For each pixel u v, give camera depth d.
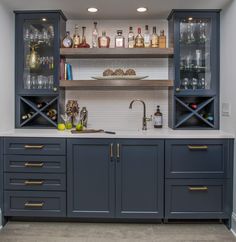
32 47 3.14
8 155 2.69
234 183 2.62
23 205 2.71
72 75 3.28
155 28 3.14
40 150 2.68
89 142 2.66
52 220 2.80
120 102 3.31
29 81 3.13
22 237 2.46
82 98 3.31
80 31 3.27
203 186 2.66
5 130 2.86
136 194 2.67
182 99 3.25
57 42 3.01
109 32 3.27
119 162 2.66
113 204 2.68
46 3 2.75
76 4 2.77
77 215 2.70
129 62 3.29
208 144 2.64
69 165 2.68
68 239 2.42
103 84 2.98
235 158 2.61
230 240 2.41
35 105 3.21
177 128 3.06
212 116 3.08
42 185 2.70
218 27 3.00
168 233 2.54
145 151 2.65
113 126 3.31
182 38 3.04
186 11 2.96
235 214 2.57
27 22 3.08
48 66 3.12
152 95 3.29
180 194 2.67
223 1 2.70
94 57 3.24
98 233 2.54
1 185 2.71
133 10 2.95
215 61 3.01
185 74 3.09
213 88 3.02
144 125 3.11
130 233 2.54
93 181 2.68
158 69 3.29
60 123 3.09
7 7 2.84
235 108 2.59
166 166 2.65
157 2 2.72
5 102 2.85
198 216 2.67
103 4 2.77
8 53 2.90
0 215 2.66
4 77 2.81
